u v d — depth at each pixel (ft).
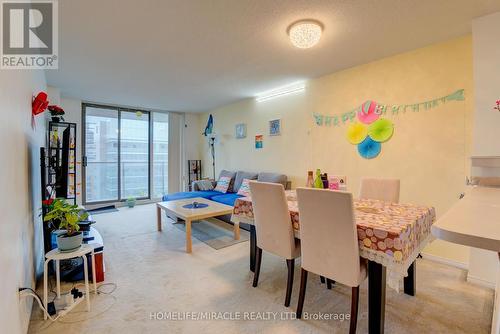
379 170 10.16
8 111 4.42
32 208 7.22
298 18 7.07
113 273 8.11
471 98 8.02
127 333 5.36
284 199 6.23
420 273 7.98
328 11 6.73
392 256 4.52
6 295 3.79
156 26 7.48
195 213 10.39
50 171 9.21
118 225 13.69
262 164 15.76
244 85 13.56
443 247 8.66
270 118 15.06
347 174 11.23
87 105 17.51
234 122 17.95
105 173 18.44
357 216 5.69
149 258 9.30
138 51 9.22
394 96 9.68
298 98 13.34
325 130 12.07
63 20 7.12
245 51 9.25
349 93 11.08
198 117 22.18
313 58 9.92
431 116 8.81
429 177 8.88
